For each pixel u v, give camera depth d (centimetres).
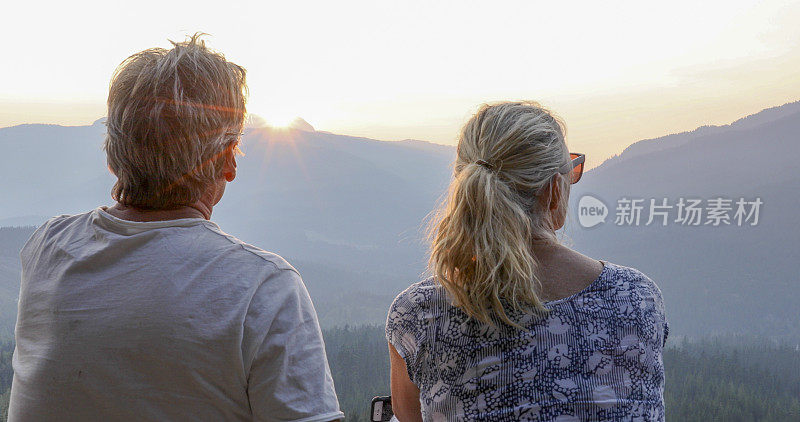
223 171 85
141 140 76
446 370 87
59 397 72
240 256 77
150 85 77
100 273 75
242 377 73
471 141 89
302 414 73
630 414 80
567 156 90
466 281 87
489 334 85
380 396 108
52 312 74
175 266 74
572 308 84
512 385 82
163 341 70
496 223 82
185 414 71
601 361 82
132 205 80
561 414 79
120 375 71
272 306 75
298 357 75
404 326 92
